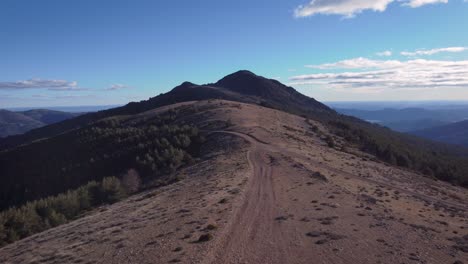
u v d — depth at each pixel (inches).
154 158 3489.2
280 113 6604.3
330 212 1179.3
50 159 4741.6
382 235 939.3
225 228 1002.1
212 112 5713.6
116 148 4416.8
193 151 3730.3
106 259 840.3
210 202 1352.1
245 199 1380.4
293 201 1349.7
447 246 870.4
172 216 1202.0
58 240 1186.0
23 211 2210.9
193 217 1145.4
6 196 4106.8
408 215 1256.2
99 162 4010.8
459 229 1111.6
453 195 2322.8
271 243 877.8
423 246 861.8
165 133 4355.3
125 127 6102.4
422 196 1989.4
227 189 1604.3
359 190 1745.8
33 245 1221.1
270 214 1152.8
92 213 2012.8
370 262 757.3
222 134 4010.8
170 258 799.7
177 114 6171.3
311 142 3946.9
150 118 6368.1
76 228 1366.9
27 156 5064.0
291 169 2162.9
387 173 2755.9
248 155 2760.8
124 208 1646.2
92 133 5305.1
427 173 3932.1
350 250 825.5
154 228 1074.1
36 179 4234.7
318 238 910.4
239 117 5152.6
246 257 792.3
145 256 827.4
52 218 2170.3
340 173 2298.2
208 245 866.1
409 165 4325.8
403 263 751.7
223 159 2696.9
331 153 3297.2
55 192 3708.2
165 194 1791.3
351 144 4761.3
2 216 2058.3
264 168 2203.5
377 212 1210.0
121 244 940.6
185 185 1953.7
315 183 1736.0
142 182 3075.8
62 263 873.5
